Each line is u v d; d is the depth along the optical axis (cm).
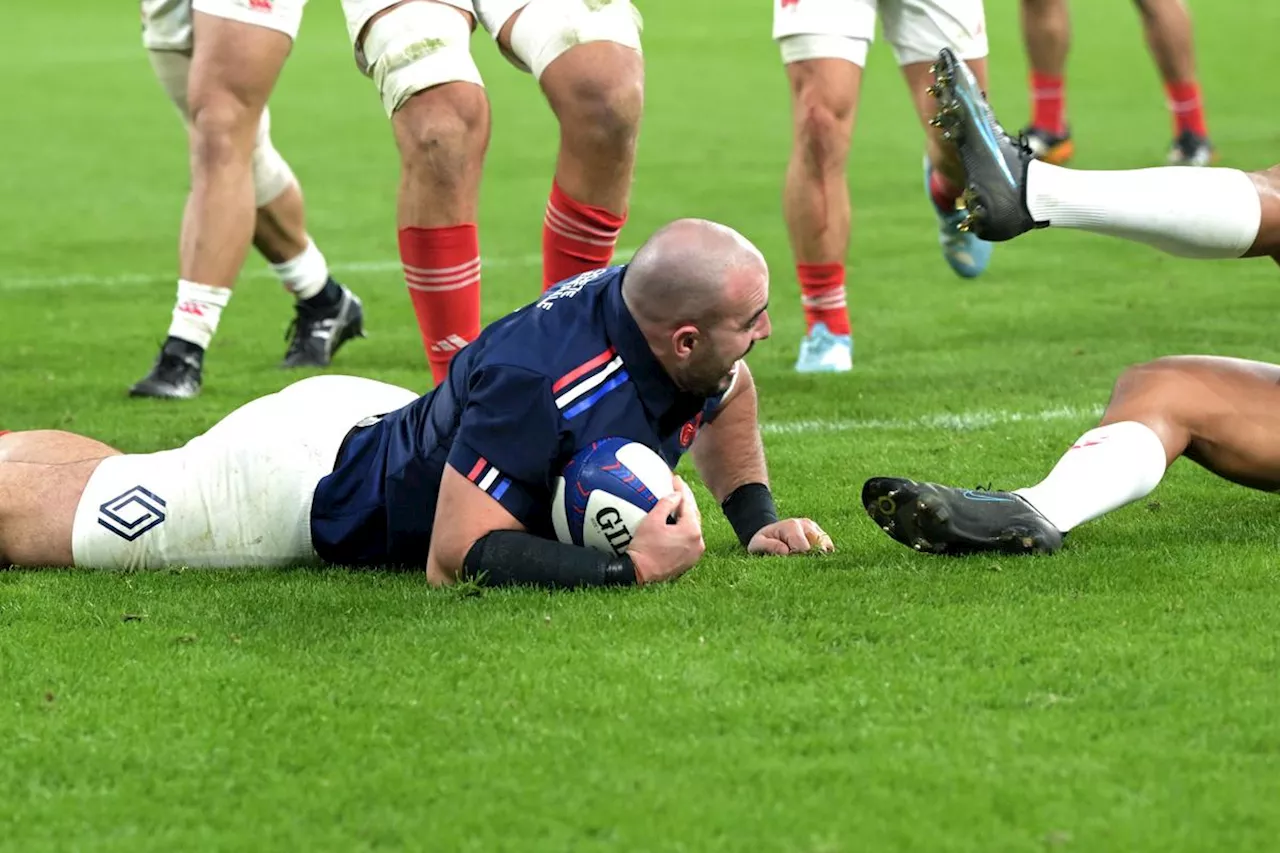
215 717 1062
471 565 1289
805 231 2356
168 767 991
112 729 1048
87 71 7206
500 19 1795
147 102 6266
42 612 1295
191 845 896
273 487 1398
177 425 2066
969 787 929
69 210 4150
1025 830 880
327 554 1412
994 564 1340
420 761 985
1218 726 1003
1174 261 3203
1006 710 1035
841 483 1695
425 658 1151
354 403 1451
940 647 1147
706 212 3912
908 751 977
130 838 906
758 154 4819
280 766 988
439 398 1344
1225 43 7138
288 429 1414
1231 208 1434
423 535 1369
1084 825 883
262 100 2252
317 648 1180
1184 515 1511
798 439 1922
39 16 9612
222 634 1224
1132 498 1409
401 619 1240
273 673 1134
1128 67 6619
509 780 955
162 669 1149
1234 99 5575
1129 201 1427
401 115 1811
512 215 3972
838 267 2372
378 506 1373
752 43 7769
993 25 7950
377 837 895
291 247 2445
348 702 1078
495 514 1287
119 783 973
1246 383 1429
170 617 1273
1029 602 1239
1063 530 1375
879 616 1214
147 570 1423
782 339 2653
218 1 2203
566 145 1770
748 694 1070
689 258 1235
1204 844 861
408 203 1830
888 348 2530
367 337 2733
